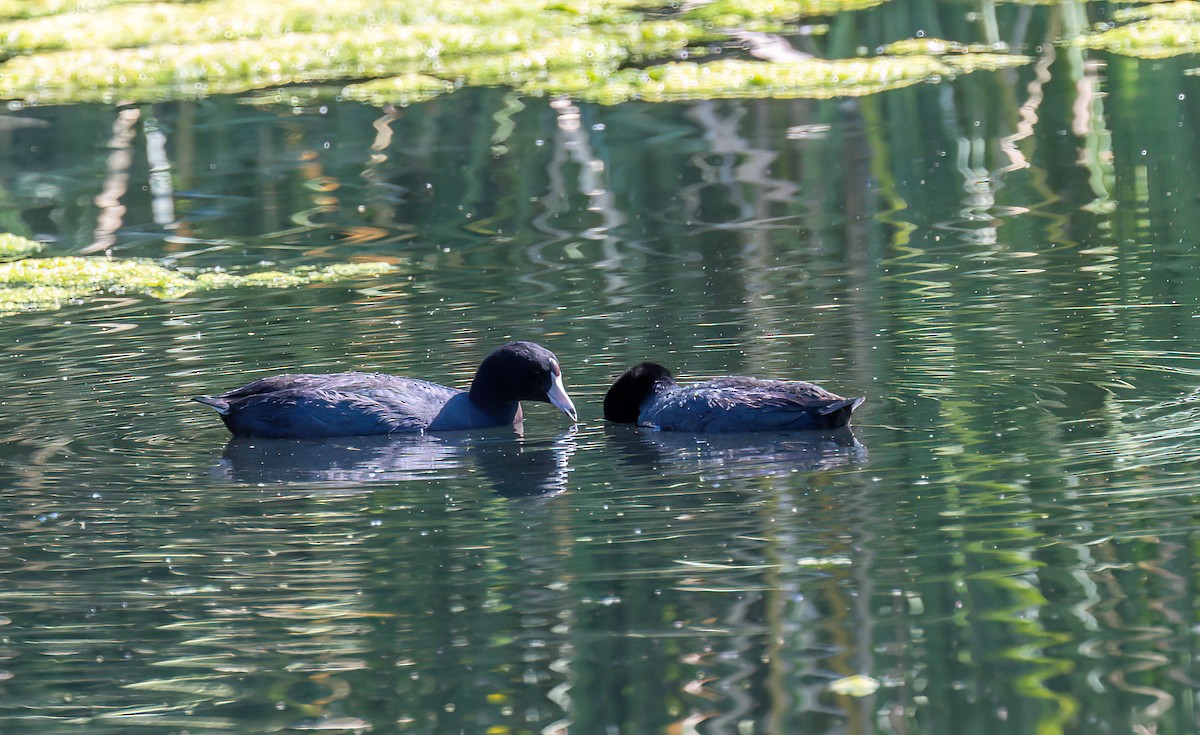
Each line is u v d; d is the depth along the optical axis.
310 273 19.95
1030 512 10.06
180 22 37.72
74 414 13.69
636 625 8.67
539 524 10.40
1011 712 7.54
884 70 30.23
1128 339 14.39
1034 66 30.17
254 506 11.08
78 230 23.23
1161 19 33.59
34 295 19.30
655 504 10.74
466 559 9.78
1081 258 18.16
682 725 7.55
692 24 35.94
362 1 39.50
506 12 38.03
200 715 7.89
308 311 17.69
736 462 11.68
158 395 14.26
